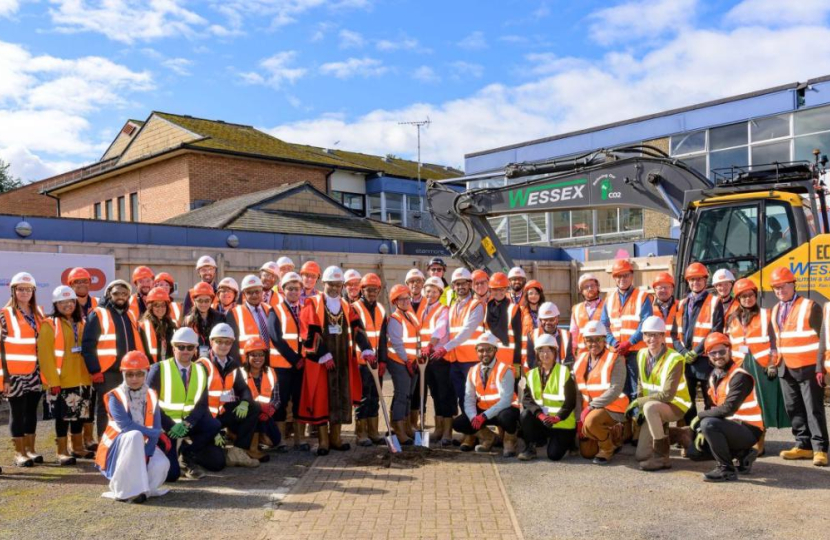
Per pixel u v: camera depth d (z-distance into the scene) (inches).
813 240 360.8
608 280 721.0
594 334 290.8
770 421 312.2
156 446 247.9
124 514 225.5
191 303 346.6
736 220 380.2
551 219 1105.4
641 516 219.1
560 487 253.0
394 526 211.2
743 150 885.2
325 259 569.6
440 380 331.0
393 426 331.9
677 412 277.4
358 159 1472.7
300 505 233.1
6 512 228.4
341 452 314.2
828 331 272.5
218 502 237.6
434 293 335.6
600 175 448.8
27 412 291.1
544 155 1090.1
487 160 1163.9
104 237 554.6
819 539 198.1
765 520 214.4
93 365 288.0
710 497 238.7
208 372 279.1
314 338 303.3
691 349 316.5
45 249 438.9
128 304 302.7
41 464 294.2
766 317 300.4
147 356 299.3
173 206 1021.8
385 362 323.0
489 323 333.4
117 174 1136.2
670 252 918.4
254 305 322.3
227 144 1036.5
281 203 817.5
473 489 251.0
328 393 307.7
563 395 290.2
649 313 316.8
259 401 297.3
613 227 1032.2
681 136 946.1
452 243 507.2
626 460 294.8
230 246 624.7
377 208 1259.8
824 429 280.2
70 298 296.0
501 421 300.2
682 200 417.1
